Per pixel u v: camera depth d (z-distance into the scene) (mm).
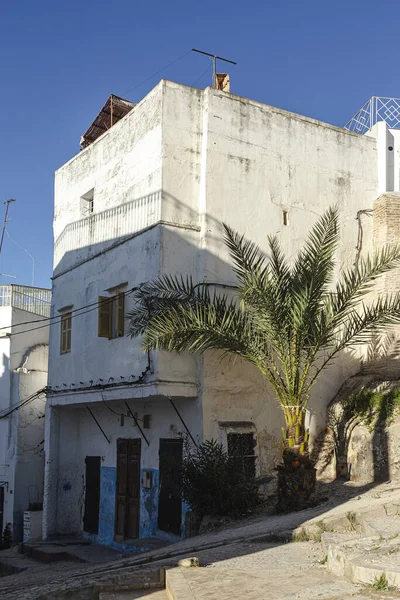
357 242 16094
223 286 13766
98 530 16953
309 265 12039
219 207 14094
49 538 17844
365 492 11555
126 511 15727
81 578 8422
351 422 13844
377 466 12625
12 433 21719
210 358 13492
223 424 13391
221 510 12172
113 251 15531
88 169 17422
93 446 17719
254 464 13672
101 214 16375
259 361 12164
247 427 13664
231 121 14531
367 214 16406
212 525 11938
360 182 16438
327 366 15164
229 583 6449
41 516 19297
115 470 16484
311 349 12055
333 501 11344
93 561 14320
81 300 16922
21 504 21094
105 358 15344
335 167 16062
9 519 21156
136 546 13984
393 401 13320
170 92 14156
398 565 5766
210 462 12242
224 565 7527
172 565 7684
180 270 13695
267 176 14883
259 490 12930
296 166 15398
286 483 11625
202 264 13758
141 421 15461
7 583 11844
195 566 7504
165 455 14344
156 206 13883
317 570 6805
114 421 16797
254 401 13945
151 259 13836
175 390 13141
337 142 16219
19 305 22859
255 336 12188
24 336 22609
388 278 15438
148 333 12047
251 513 12180
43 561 15367
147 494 14898
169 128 14039
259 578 6602
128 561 9352
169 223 13711
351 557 6230
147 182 14359
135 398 13836
